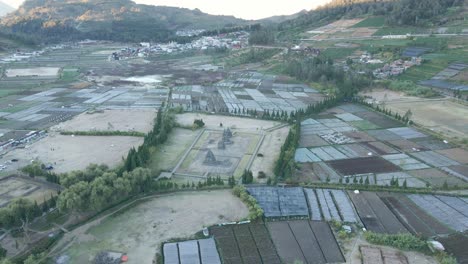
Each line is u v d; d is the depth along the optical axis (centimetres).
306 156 14462
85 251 8744
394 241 8988
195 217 10169
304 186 12006
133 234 9400
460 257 8625
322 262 8456
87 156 14050
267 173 12950
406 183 12206
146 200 11012
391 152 14900
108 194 10231
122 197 10819
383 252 8769
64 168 13000
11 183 11919
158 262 8350
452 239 9306
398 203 11062
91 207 9969
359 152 14900
